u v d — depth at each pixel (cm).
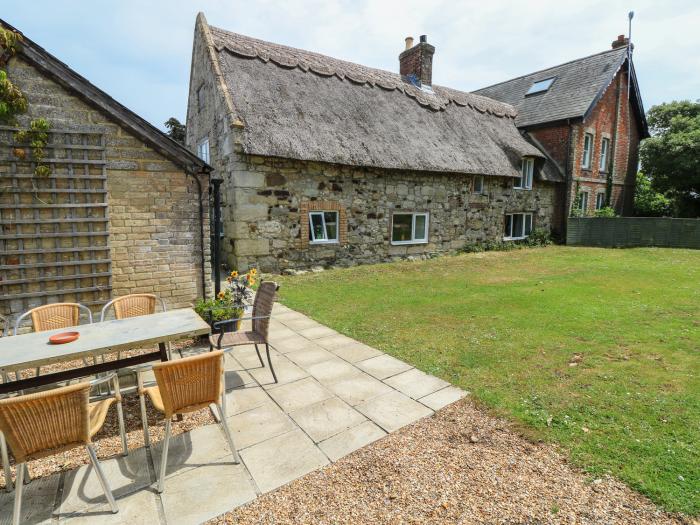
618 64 1758
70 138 517
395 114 1319
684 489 242
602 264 1218
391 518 226
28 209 500
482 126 1606
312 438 309
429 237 1348
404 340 539
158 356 354
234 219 984
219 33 1168
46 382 313
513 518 224
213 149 1129
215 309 506
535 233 1702
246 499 244
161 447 300
